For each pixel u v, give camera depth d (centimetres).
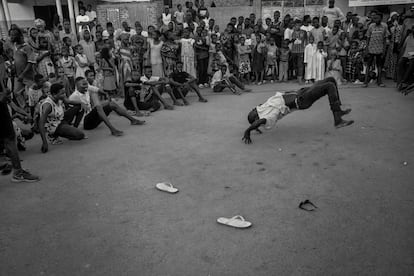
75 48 877
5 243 312
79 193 400
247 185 402
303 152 492
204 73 1030
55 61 842
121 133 610
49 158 513
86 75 684
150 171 451
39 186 422
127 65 920
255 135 576
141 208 361
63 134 571
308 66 1010
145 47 970
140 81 759
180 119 696
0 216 357
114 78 910
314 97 525
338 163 450
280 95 536
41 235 322
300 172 429
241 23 1113
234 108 767
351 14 1035
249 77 1059
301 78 1070
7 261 288
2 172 464
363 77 990
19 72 748
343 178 408
